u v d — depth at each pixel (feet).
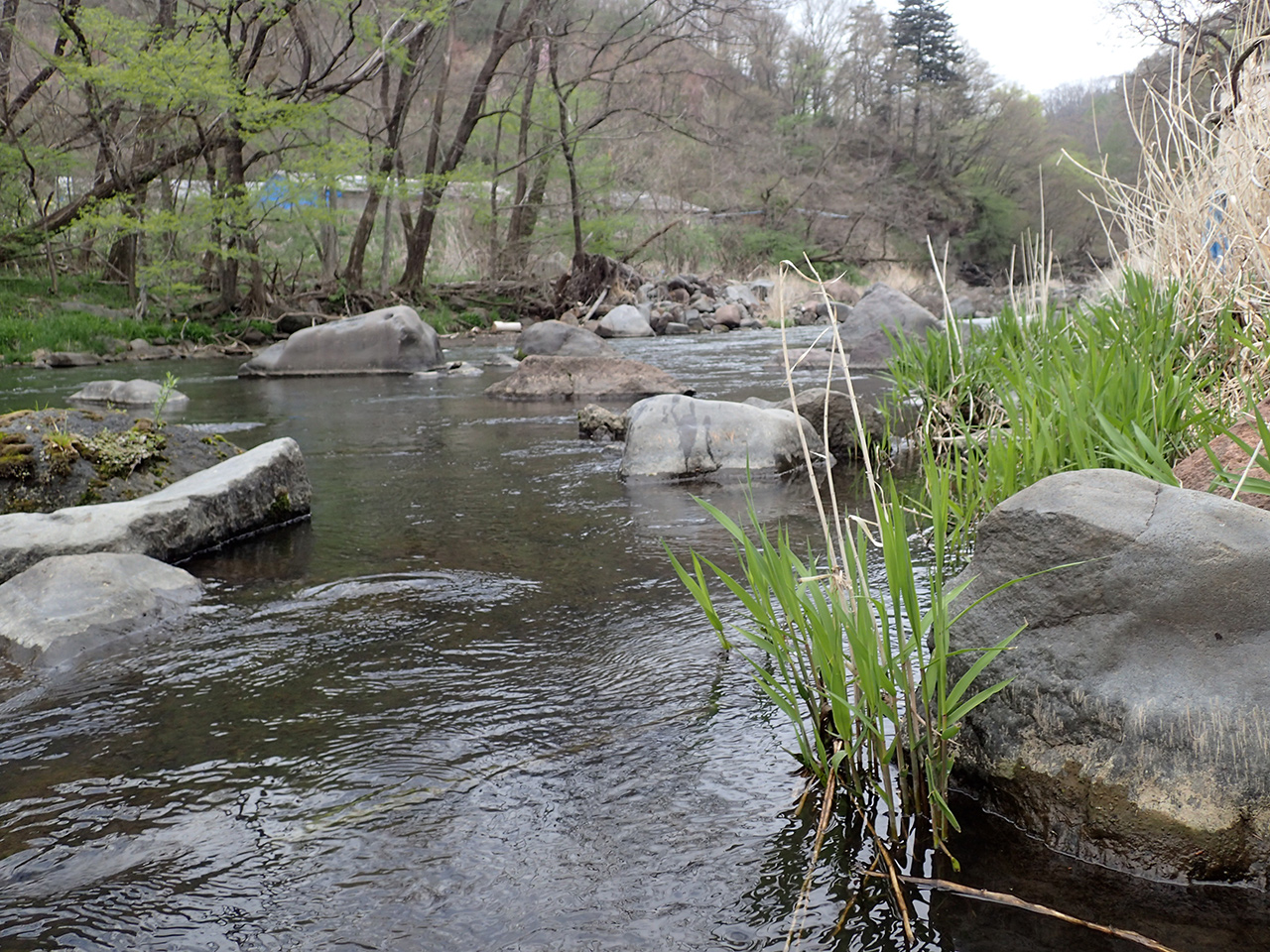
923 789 7.01
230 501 15.12
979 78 177.68
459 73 99.60
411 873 6.38
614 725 8.46
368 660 10.14
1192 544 6.39
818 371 40.16
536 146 94.84
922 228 140.56
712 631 10.71
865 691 6.81
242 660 10.21
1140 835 6.18
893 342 21.44
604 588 12.41
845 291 98.99
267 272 81.20
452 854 6.58
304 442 25.13
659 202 113.60
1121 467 10.12
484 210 90.22
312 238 81.97
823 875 6.23
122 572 11.80
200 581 12.89
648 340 64.28
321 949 5.65
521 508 17.16
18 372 46.91
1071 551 6.73
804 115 157.79
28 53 75.46
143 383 34.88
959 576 7.67
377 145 80.28
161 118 65.72
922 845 6.53
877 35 173.68
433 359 48.37
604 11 97.14
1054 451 10.43
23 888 6.35
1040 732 6.66
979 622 7.11
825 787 7.29
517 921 5.85
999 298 104.47
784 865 6.35
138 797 7.48
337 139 92.07
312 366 46.14
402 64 72.54
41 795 7.54
